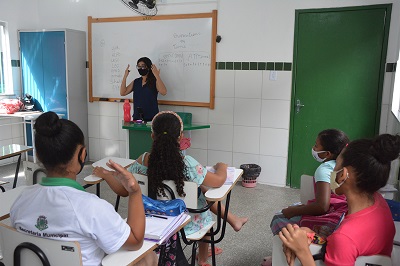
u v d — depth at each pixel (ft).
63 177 3.96
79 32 16.49
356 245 3.86
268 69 13.84
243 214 11.41
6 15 16.40
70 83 16.33
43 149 3.78
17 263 4.08
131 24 15.62
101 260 4.10
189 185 6.09
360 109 13.01
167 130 6.30
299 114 13.76
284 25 13.41
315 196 6.43
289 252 4.16
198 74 14.85
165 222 4.92
